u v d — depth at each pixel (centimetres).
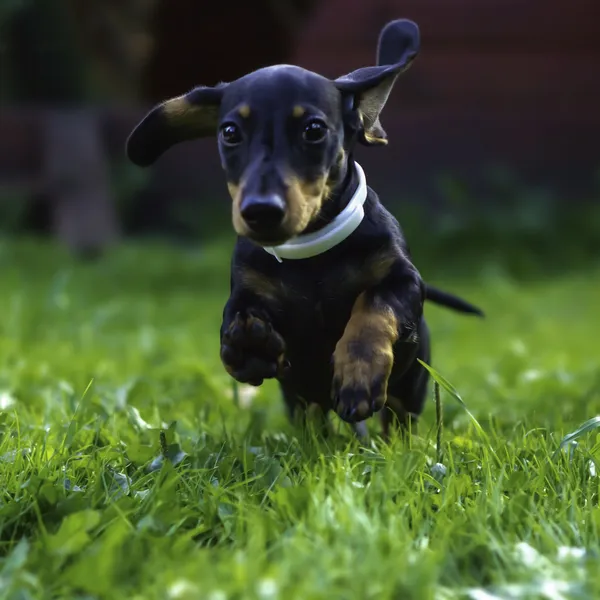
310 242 329
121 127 1340
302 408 393
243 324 328
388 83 339
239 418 438
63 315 821
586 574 242
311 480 297
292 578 234
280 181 294
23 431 379
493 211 1299
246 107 307
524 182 1360
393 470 302
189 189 1356
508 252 1215
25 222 1291
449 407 447
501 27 1380
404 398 389
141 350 662
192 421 420
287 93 307
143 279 1072
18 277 1025
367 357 316
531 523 271
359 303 333
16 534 280
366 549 246
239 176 306
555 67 1379
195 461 336
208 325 823
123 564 246
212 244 1250
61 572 249
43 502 290
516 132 1362
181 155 1354
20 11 1399
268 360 333
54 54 1441
